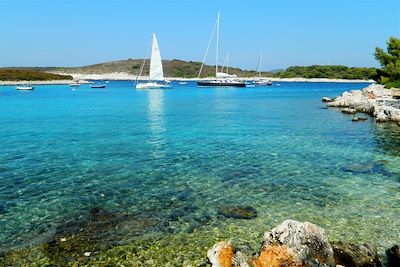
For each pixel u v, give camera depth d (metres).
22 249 9.96
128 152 21.44
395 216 11.98
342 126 31.97
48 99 68.69
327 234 10.73
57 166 18.23
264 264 8.38
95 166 18.28
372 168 17.66
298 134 27.92
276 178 16.28
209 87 110.56
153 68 99.56
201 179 16.17
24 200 13.59
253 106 53.25
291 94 85.94
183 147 22.95
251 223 11.57
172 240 10.46
